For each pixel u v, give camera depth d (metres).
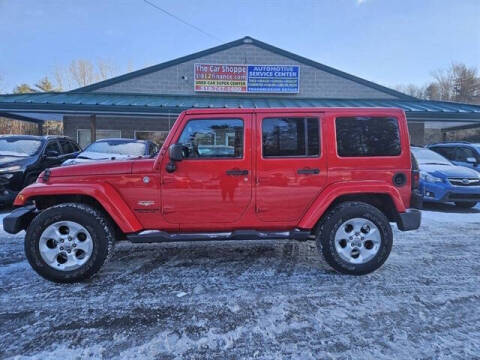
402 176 3.45
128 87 14.56
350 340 2.34
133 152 7.61
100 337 2.37
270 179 3.37
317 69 15.09
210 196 3.36
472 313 2.72
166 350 2.22
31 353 2.18
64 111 11.45
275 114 3.38
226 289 3.15
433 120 12.64
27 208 3.41
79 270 3.21
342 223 3.41
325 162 3.39
